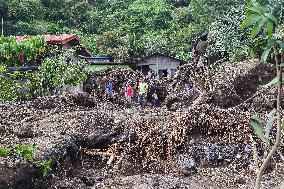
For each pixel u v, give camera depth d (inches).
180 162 376.8
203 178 354.9
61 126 423.8
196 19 1686.8
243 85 531.8
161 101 773.3
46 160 321.4
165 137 394.9
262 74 533.6
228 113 418.9
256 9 124.0
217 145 388.2
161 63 1116.5
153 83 789.9
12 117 487.8
